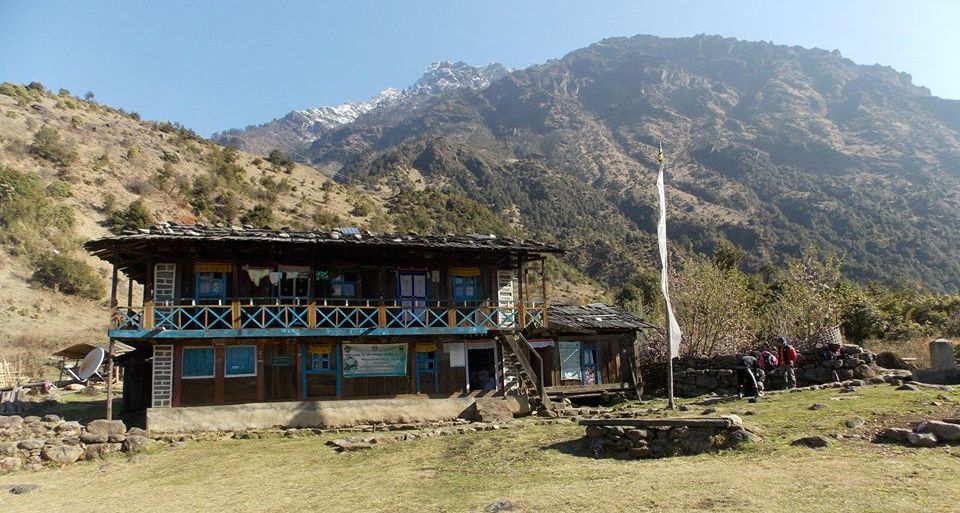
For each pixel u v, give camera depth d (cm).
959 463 994
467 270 2641
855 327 3378
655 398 2823
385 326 2389
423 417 2367
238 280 2319
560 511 941
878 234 14338
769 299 4178
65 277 4762
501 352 2631
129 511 1192
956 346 2575
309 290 2380
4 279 4538
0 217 5003
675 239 13788
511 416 2375
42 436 1777
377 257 2494
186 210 6512
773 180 19088
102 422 1838
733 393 2600
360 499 1146
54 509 1251
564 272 9075
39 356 3738
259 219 6594
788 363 2233
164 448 1881
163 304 2184
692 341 3444
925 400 1401
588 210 15712
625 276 10606
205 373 2219
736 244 13500
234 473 1523
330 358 2386
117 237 2047
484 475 1271
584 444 1452
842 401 1530
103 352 2359
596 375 2936
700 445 1265
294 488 1303
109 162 6706
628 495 991
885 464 1025
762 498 913
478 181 16025
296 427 2203
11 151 6078
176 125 9256
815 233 14412
